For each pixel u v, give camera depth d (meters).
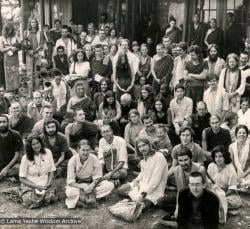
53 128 7.20
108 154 7.14
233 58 8.77
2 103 9.19
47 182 6.69
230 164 6.32
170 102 8.68
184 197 5.36
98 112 8.86
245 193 6.83
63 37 11.96
